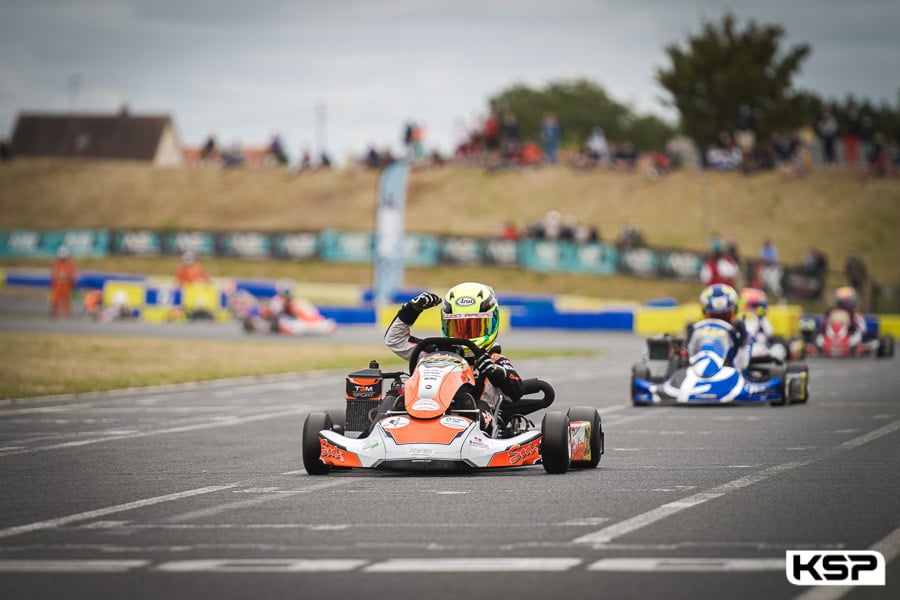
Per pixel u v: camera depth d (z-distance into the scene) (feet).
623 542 83.41
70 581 73.05
